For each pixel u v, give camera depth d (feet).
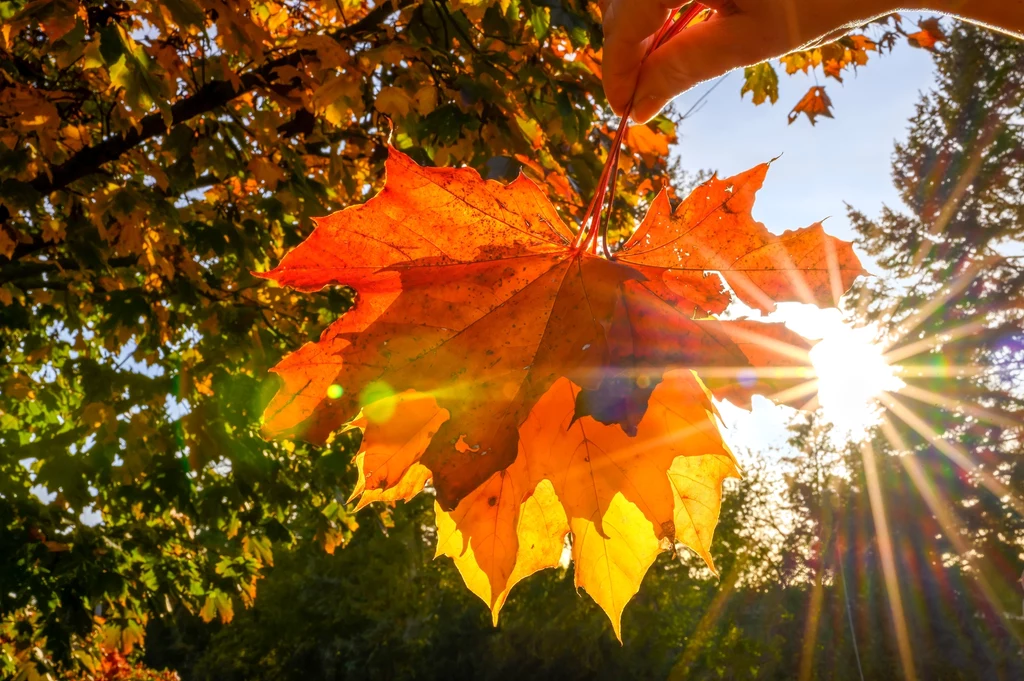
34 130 10.76
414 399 1.90
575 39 10.02
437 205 1.99
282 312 16.46
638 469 1.92
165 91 9.53
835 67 13.17
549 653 61.00
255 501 16.71
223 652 67.77
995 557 70.54
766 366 1.75
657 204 2.13
